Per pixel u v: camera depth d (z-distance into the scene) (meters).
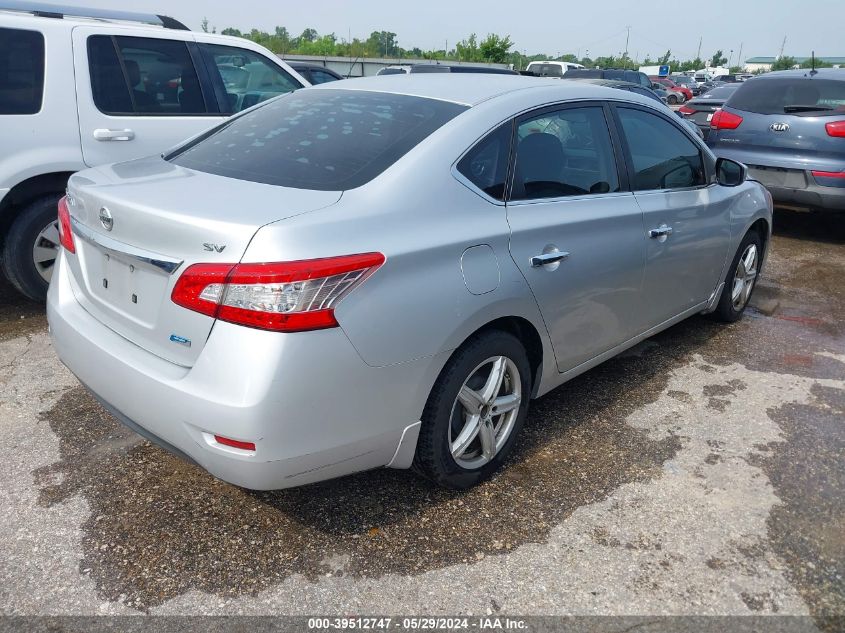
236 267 2.03
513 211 2.74
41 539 2.47
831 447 3.26
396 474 2.93
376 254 2.20
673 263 3.72
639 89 10.16
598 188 3.24
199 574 2.34
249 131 3.02
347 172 2.49
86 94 4.41
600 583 2.35
